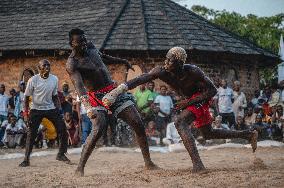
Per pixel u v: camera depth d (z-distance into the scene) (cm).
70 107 1399
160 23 1867
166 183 540
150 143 1388
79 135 1379
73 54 645
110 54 1752
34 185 581
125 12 1955
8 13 2244
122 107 658
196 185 520
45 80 865
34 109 865
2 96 1482
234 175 573
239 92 1547
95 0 2145
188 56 1756
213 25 2003
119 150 1130
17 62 1941
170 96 1505
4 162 935
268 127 1421
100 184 558
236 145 1161
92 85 646
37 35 1972
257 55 1878
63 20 2055
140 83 607
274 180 531
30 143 856
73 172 702
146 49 1697
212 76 1791
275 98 1521
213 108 1477
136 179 582
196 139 1366
